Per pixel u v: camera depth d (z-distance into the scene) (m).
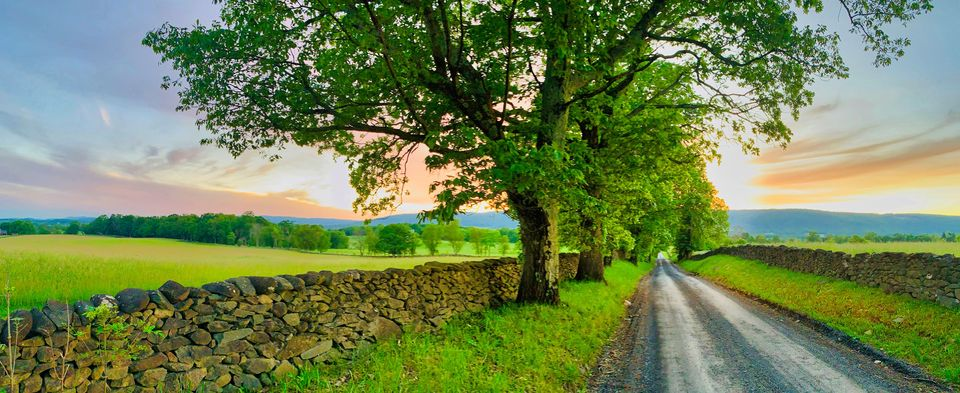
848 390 7.05
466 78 10.98
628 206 18.95
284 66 10.72
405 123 12.16
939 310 11.27
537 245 12.36
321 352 7.36
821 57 11.80
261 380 6.38
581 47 9.83
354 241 100.56
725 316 14.48
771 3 10.86
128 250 52.75
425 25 10.51
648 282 30.89
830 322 12.31
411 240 78.25
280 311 6.94
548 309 11.58
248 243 85.06
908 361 8.48
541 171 8.52
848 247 30.47
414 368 7.14
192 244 77.44
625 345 10.38
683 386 7.37
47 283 17.02
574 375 7.77
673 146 15.73
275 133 11.25
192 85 10.25
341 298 8.02
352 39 8.68
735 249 41.38
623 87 12.41
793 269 23.84
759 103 13.92
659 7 11.62
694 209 39.91
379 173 14.33
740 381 7.57
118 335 5.03
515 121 11.88
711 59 14.14
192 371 5.71
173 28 10.10
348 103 11.42
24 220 93.94
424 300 9.96
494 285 13.05
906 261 13.61
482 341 8.73
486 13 10.66
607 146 16.38
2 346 3.96
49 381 4.53
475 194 9.30
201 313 5.99
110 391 4.99
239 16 9.74
